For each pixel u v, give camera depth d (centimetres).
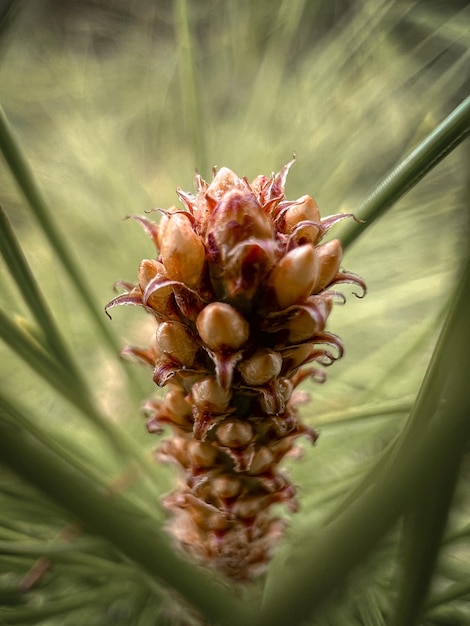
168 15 26
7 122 10
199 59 21
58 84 22
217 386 9
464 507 11
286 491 10
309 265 8
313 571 6
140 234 18
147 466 12
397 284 18
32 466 5
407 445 5
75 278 12
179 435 10
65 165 20
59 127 21
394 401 13
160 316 9
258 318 8
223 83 21
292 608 6
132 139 22
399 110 19
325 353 9
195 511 11
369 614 11
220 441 10
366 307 18
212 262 8
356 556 6
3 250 9
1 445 5
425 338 13
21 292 9
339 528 6
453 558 11
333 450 14
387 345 16
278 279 8
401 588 7
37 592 12
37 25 24
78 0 26
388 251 18
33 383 15
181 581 6
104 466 13
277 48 20
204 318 8
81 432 14
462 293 5
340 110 19
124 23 26
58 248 11
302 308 8
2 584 11
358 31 19
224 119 20
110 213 19
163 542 6
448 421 5
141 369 15
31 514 11
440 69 18
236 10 21
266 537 11
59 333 10
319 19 22
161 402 11
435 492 6
